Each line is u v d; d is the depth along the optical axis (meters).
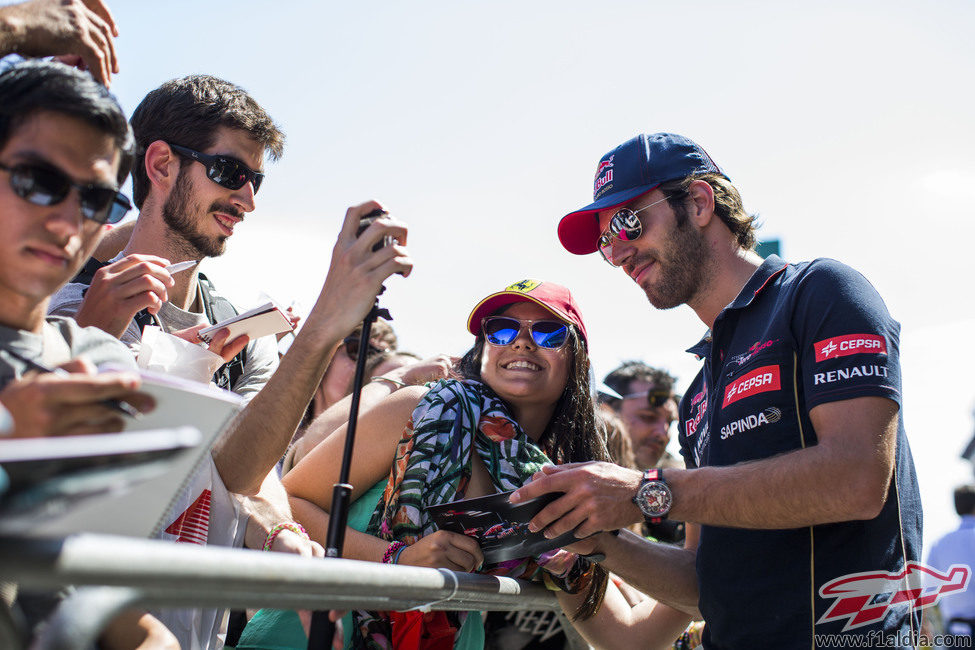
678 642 3.89
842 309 2.35
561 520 2.24
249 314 2.51
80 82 1.49
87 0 2.18
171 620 2.12
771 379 2.43
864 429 2.21
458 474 2.58
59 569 0.95
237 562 1.21
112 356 1.72
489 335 2.85
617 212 2.95
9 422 1.05
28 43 1.97
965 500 6.33
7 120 1.42
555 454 2.89
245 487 2.28
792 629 2.30
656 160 2.96
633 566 2.76
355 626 2.50
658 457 5.20
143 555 1.05
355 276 2.02
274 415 2.15
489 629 3.00
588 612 2.81
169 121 3.05
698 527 2.99
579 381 2.92
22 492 0.91
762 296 2.60
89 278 2.81
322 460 2.89
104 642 1.71
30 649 1.06
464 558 2.30
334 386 4.46
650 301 2.98
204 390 1.33
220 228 3.10
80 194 1.47
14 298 1.50
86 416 1.17
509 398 2.83
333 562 1.46
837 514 2.18
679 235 2.88
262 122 3.16
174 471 1.29
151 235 3.09
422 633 2.49
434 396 2.71
